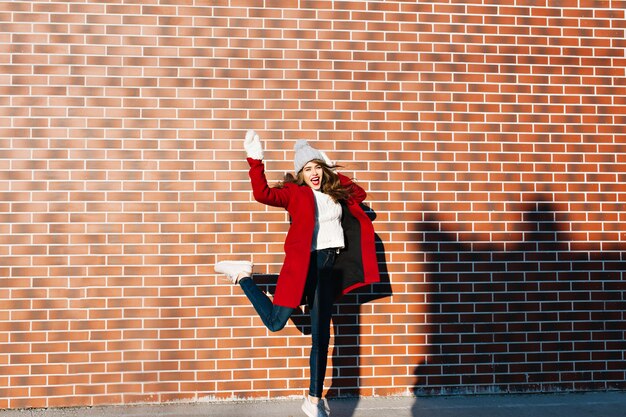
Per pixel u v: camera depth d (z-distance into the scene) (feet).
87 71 15.96
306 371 16.17
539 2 17.39
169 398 15.79
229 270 14.39
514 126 17.22
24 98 15.75
